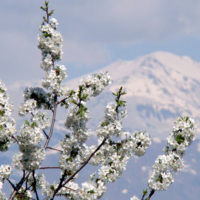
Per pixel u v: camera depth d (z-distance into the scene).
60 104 40.88
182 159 35.44
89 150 37.94
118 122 33.94
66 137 35.34
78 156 34.78
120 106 34.34
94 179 36.34
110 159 37.00
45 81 40.78
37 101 40.62
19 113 36.34
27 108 36.25
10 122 33.50
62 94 40.84
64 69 42.19
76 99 39.94
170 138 35.97
